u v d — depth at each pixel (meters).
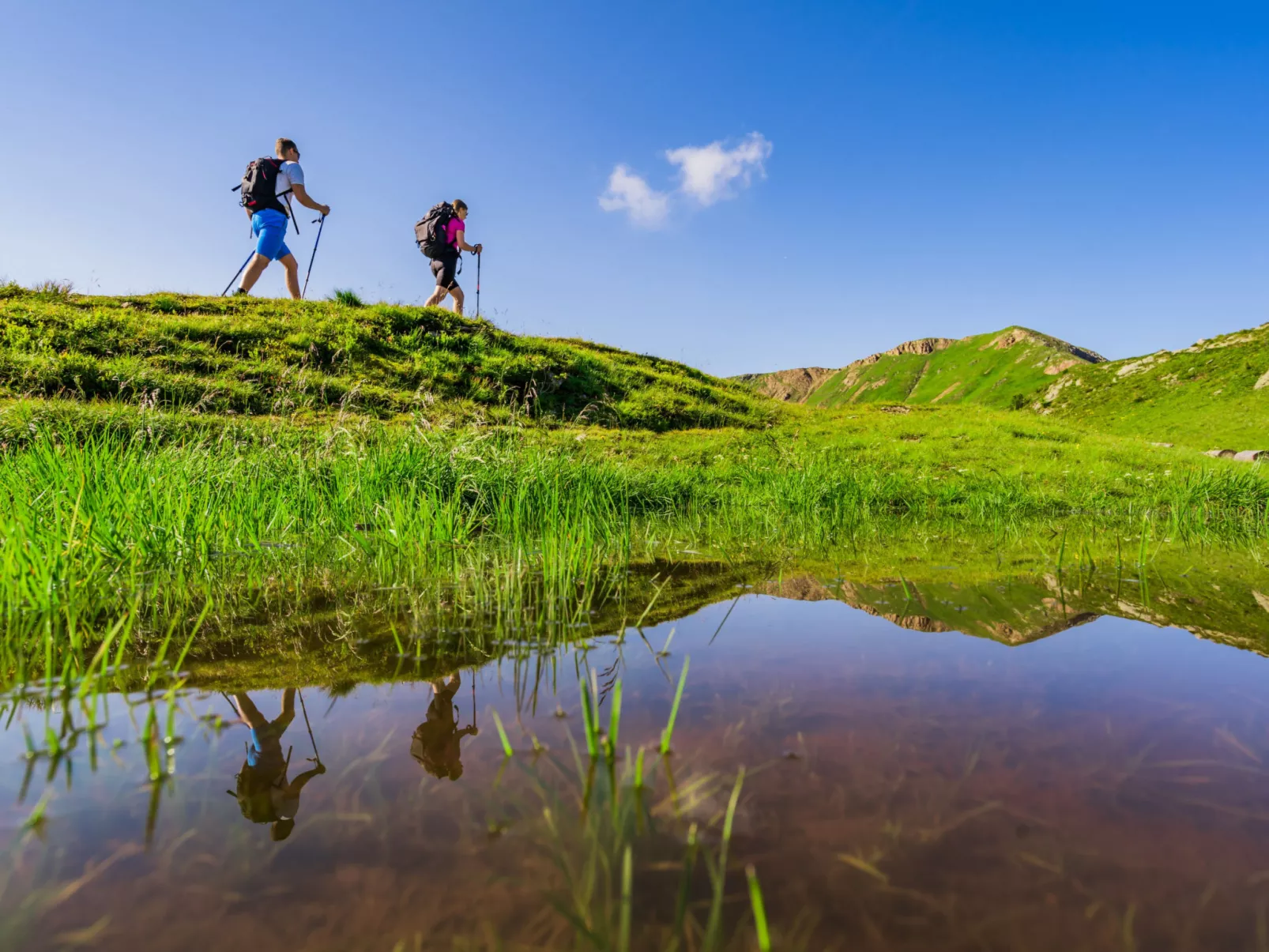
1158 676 1.72
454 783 1.20
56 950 0.79
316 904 0.87
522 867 0.95
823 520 6.11
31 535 2.84
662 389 13.74
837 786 1.16
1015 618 2.40
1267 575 3.33
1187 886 0.89
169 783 1.22
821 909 0.85
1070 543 4.73
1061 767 1.22
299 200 11.36
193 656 2.00
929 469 9.52
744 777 1.21
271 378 9.30
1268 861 0.94
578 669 1.86
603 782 1.20
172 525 3.50
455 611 2.57
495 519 4.94
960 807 1.09
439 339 11.98
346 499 4.54
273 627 2.33
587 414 11.64
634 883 0.92
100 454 4.42
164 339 9.46
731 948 0.78
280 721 1.50
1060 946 0.79
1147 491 8.43
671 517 6.21
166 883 0.92
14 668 1.90
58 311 9.44
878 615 2.46
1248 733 1.36
